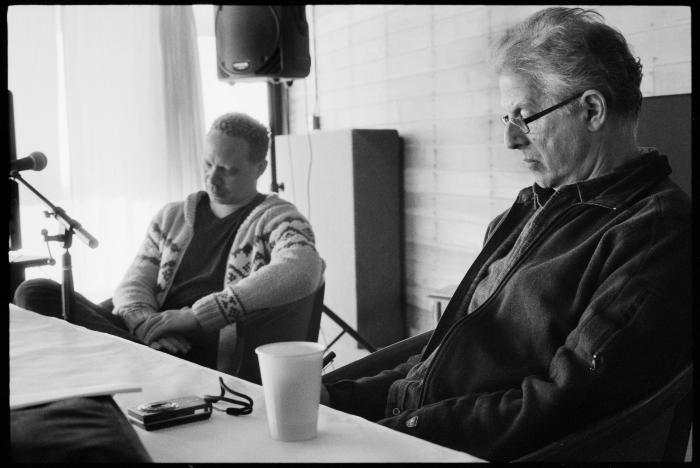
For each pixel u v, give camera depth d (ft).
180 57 16.14
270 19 11.52
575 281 3.98
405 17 11.91
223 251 7.70
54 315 6.68
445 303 8.68
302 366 2.69
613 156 4.34
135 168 16.08
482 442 3.64
